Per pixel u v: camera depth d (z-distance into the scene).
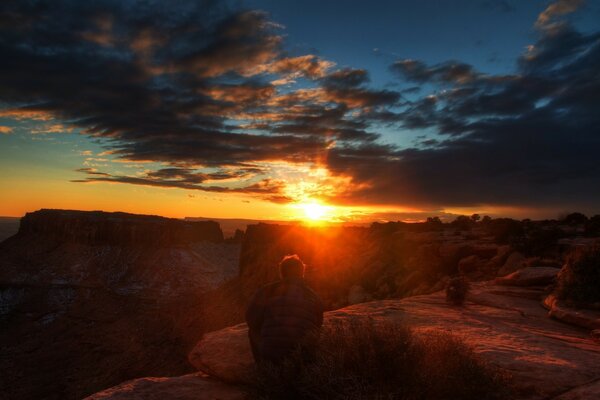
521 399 3.64
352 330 3.91
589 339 6.27
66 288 174.25
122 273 183.75
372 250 29.72
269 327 4.28
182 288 169.12
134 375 67.06
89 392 66.94
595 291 7.89
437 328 6.35
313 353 3.95
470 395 3.49
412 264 23.55
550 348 5.12
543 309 8.89
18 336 133.00
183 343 71.44
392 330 3.79
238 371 4.56
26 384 81.81
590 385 3.81
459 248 20.92
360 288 24.61
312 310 4.40
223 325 69.69
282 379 3.81
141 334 92.06
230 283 87.00
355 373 3.56
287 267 4.71
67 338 118.44
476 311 8.62
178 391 4.31
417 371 3.53
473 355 3.88
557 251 16.44
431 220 36.84
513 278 11.45
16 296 167.50
